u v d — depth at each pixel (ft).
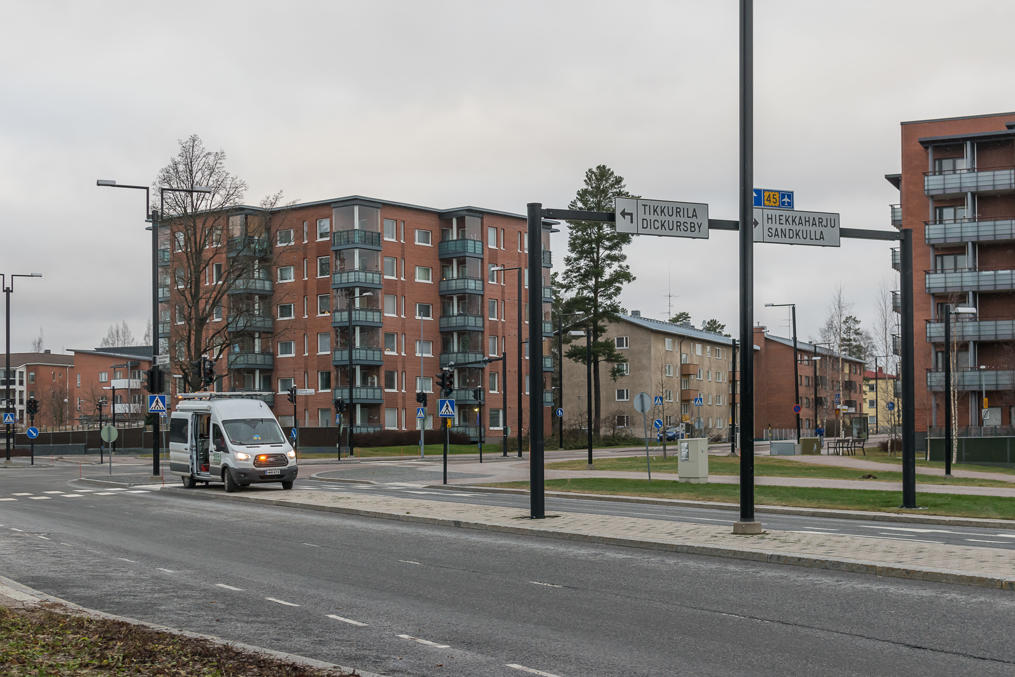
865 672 25.03
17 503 89.15
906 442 72.74
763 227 60.44
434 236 270.67
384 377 254.47
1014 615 32.45
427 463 167.63
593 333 263.08
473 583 40.42
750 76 55.16
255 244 188.85
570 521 63.10
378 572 43.83
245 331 196.65
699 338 346.54
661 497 85.15
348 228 252.01
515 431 281.13
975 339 189.26
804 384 370.12
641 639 29.27
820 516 72.38
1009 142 192.54
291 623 32.32
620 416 321.32
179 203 174.91
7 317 186.70
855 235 65.00
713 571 43.19
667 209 60.08
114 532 62.18
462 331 269.23
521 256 286.66
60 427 393.70
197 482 113.39
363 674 23.84
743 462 55.26
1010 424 191.42
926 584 39.17
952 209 197.77
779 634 29.76
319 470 148.05
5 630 27.91
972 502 77.46
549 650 27.96
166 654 25.62
